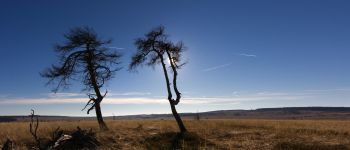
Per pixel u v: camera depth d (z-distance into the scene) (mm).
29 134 24969
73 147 21234
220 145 23359
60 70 31656
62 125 34781
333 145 22562
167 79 29188
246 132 28719
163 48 29453
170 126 35000
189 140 25312
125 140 24562
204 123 39031
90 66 32094
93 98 31984
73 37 31594
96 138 23312
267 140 24953
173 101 28781
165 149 22438
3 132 26172
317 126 37562
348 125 41688
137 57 29859
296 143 23219
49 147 20578
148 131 29516
